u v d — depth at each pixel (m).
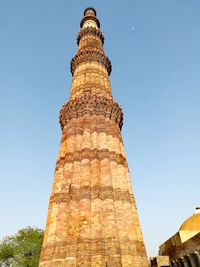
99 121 24.59
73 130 23.95
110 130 24.31
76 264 15.09
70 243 16.02
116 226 17.12
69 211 17.95
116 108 26.39
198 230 23.55
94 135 23.00
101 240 16.05
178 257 22.41
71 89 31.34
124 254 16.05
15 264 48.19
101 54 34.50
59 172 20.95
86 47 36.69
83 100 25.67
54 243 16.17
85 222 16.81
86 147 21.83
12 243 51.34
